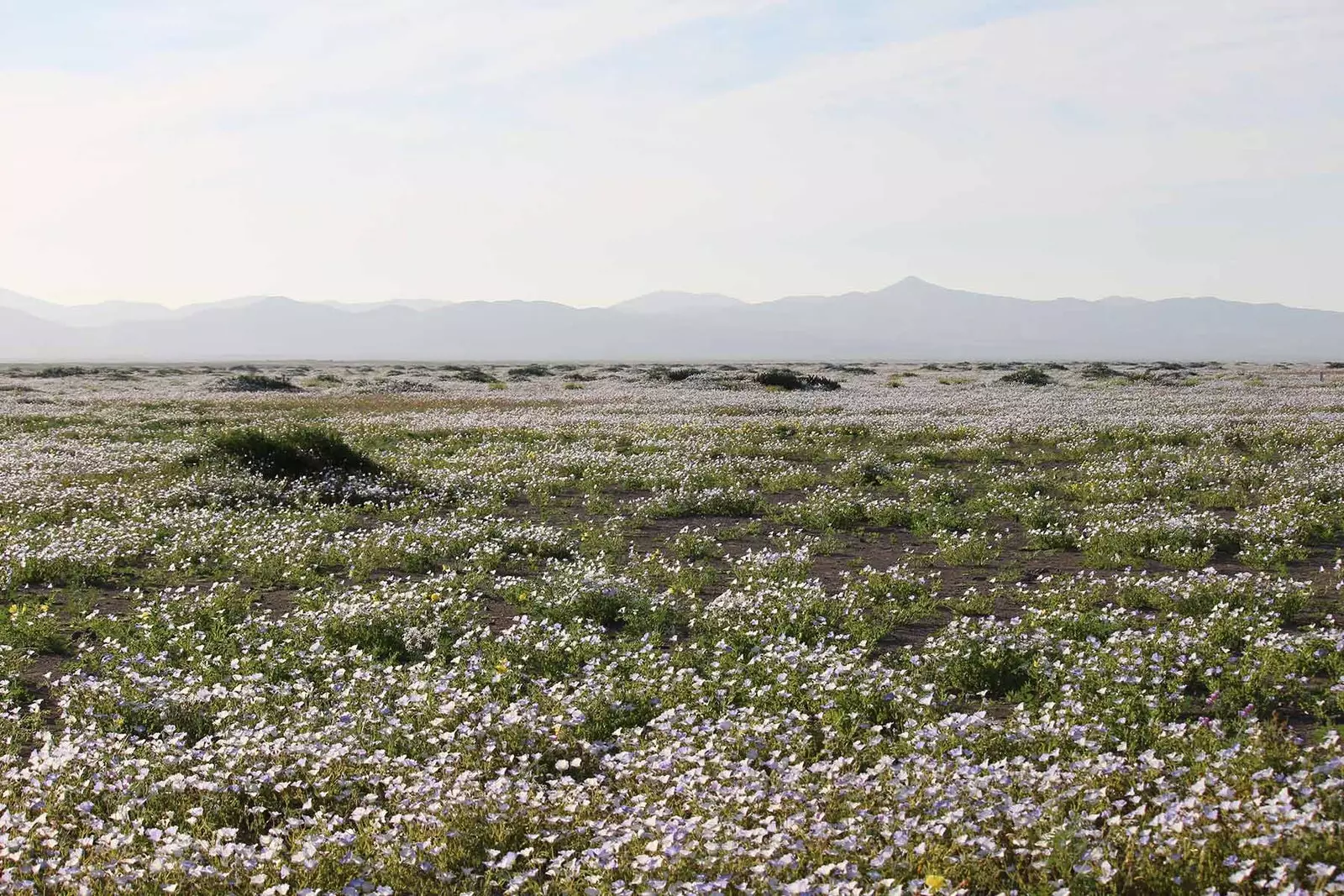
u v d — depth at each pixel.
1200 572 13.60
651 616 11.56
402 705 8.56
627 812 6.33
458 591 12.93
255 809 6.68
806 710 8.46
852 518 18.27
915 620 11.67
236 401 51.12
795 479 22.80
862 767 7.29
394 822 6.12
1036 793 6.25
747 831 5.67
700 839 5.73
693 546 15.92
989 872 5.42
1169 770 6.60
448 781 6.90
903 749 7.36
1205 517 16.59
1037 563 14.70
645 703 8.66
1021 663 9.44
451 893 5.59
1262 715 8.07
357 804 6.76
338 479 22.39
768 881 5.25
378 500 20.97
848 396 53.53
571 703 8.53
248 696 8.80
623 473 23.80
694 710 8.33
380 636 10.99
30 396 54.94
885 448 28.91
